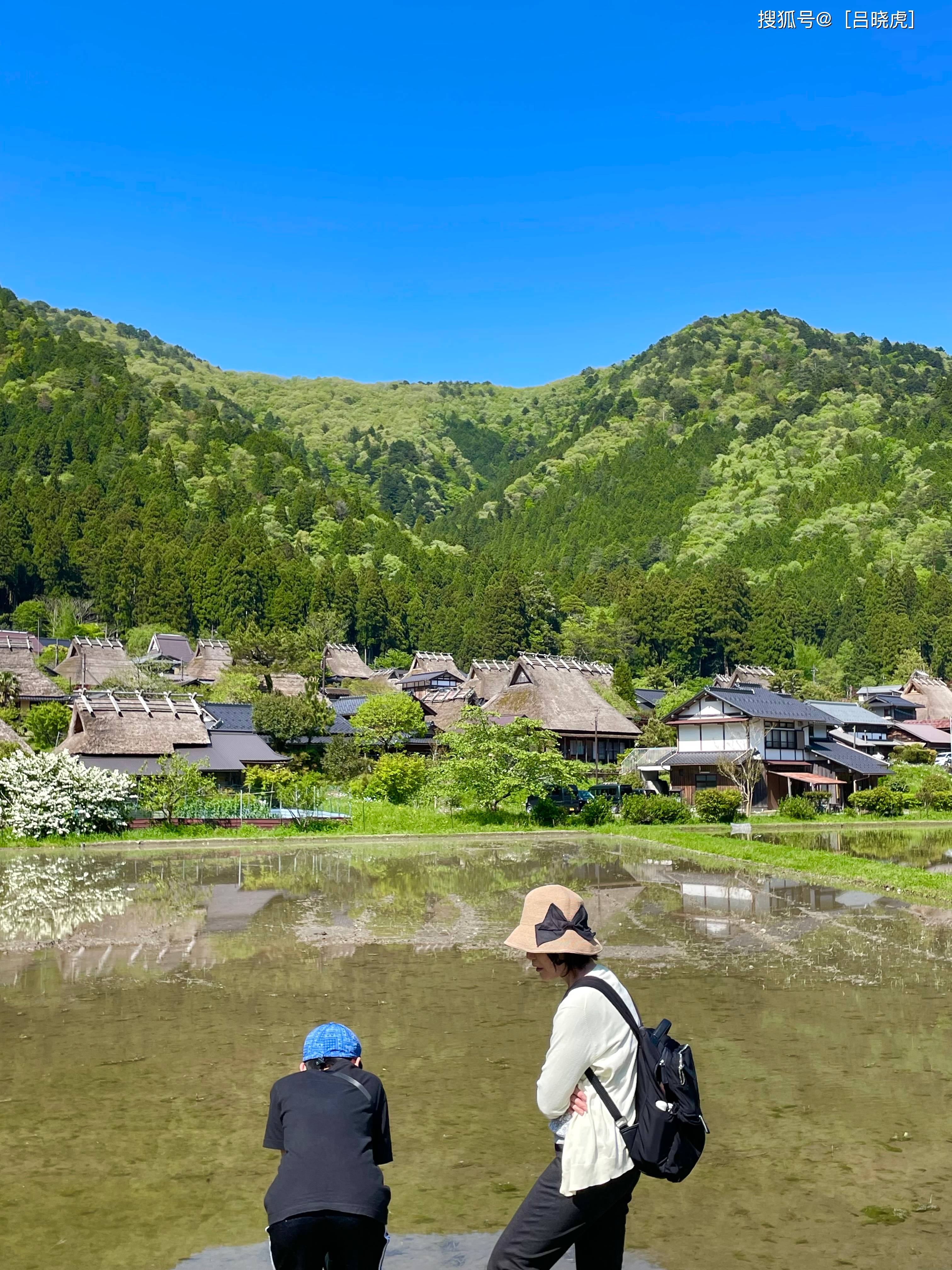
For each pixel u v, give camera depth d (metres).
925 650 135.75
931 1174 6.26
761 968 13.28
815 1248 5.26
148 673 81.62
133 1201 5.98
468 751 44.28
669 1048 3.98
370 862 29.20
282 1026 10.22
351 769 51.66
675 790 55.72
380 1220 4.05
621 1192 3.90
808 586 159.12
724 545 190.12
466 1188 6.12
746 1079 8.24
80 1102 7.86
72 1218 5.73
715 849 31.38
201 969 13.34
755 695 56.19
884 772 56.88
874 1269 5.01
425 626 142.50
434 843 36.16
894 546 174.50
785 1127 7.12
